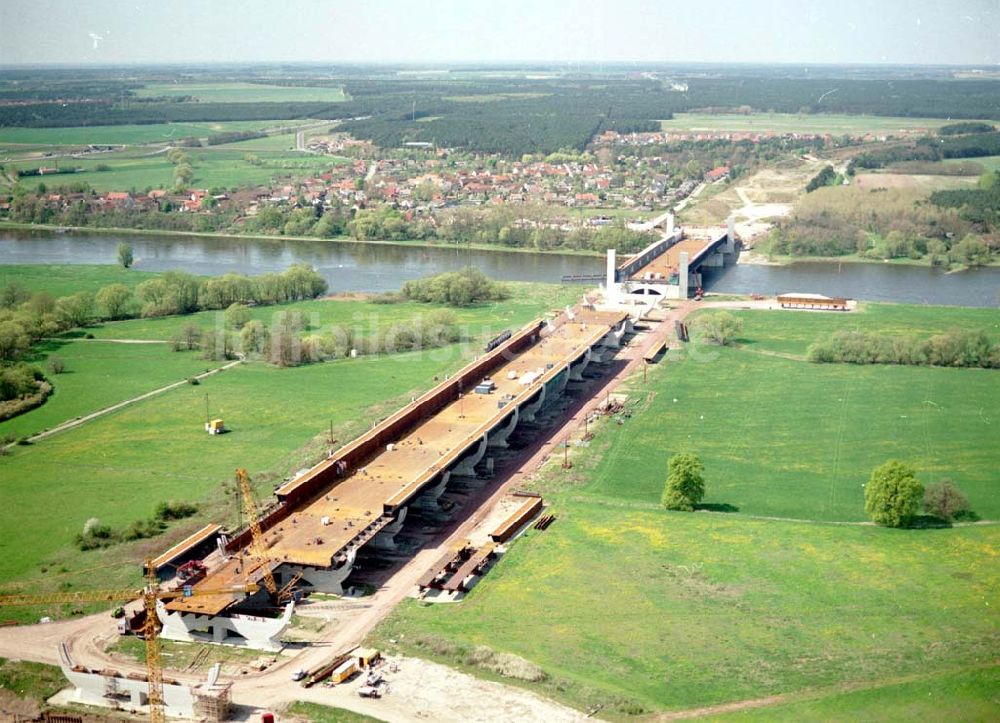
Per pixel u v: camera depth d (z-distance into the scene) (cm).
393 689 19875
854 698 19450
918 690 19612
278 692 19875
